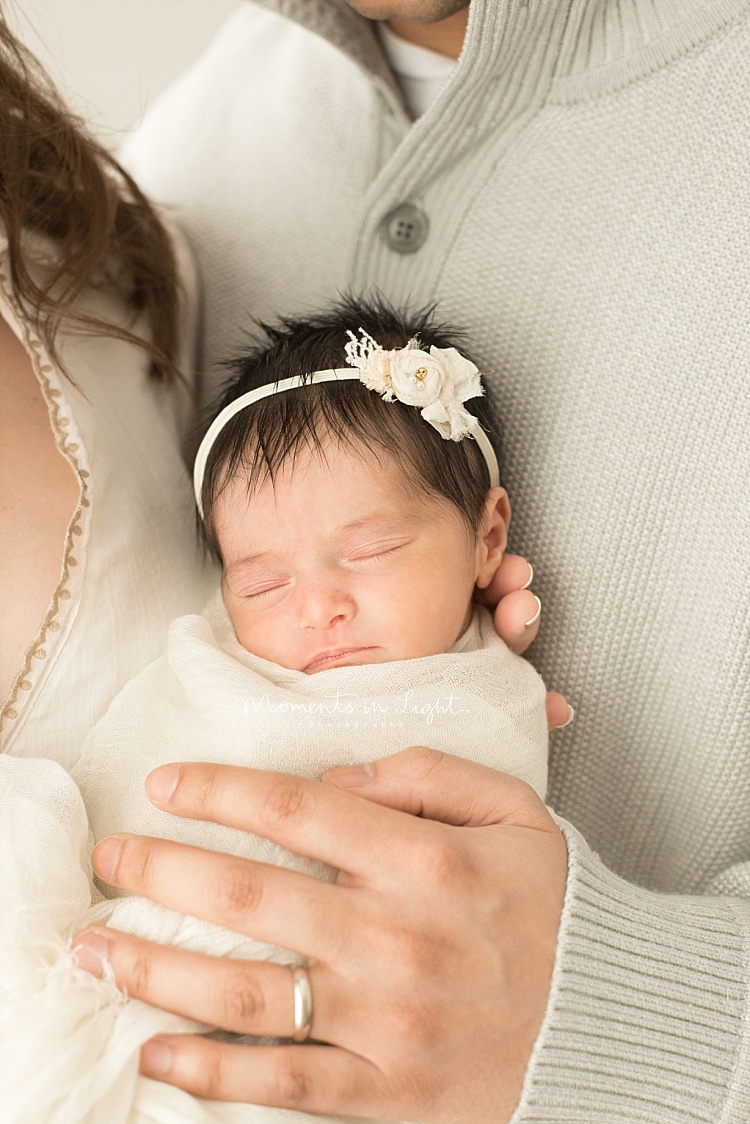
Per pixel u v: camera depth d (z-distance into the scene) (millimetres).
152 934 736
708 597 960
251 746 841
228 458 1032
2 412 963
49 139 1087
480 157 1051
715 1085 776
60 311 1004
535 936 746
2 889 732
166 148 1355
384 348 1045
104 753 875
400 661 920
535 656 1061
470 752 878
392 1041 692
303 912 693
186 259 1264
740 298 937
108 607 913
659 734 1024
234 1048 681
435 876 721
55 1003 671
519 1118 740
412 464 984
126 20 1678
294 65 1252
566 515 1023
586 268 1007
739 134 949
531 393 1041
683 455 961
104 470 948
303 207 1209
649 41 965
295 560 966
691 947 808
